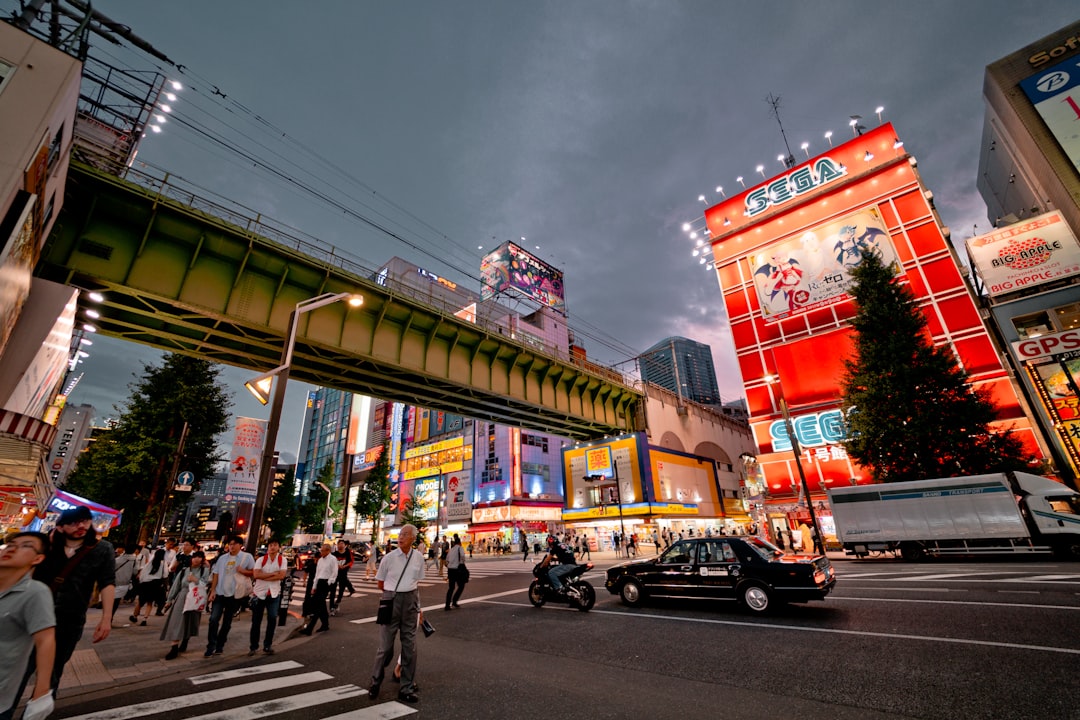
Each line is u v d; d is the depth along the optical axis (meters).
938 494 17.72
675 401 50.72
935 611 7.95
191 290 17.27
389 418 85.12
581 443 46.66
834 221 34.62
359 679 5.93
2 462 8.73
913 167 32.31
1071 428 23.41
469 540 56.81
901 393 21.41
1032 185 32.09
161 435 21.02
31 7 11.13
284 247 19.22
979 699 4.27
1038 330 26.19
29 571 2.94
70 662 6.88
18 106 9.28
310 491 95.75
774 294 36.06
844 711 4.25
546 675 5.79
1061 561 14.73
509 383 30.53
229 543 7.94
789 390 33.72
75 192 15.00
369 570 23.78
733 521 49.97
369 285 21.92
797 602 9.80
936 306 29.52
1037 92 28.98
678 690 5.02
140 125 17.06
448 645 7.82
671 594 10.12
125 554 12.37
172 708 4.84
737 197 39.78
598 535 43.12
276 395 9.41
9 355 10.31
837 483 30.22
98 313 18.30
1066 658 5.12
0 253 8.57
